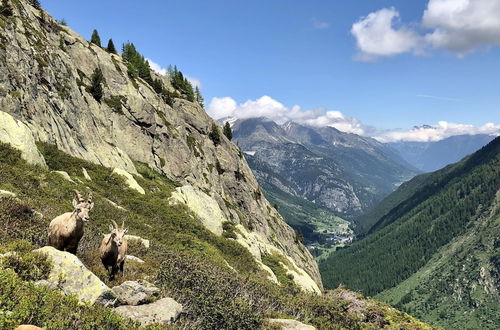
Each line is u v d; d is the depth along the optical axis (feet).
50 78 126.62
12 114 95.66
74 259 30.35
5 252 29.58
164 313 33.58
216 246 114.93
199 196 150.30
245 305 46.32
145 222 97.50
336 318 69.77
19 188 64.54
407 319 75.87
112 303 30.58
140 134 180.04
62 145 114.52
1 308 21.53
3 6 124.47
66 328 23.63
